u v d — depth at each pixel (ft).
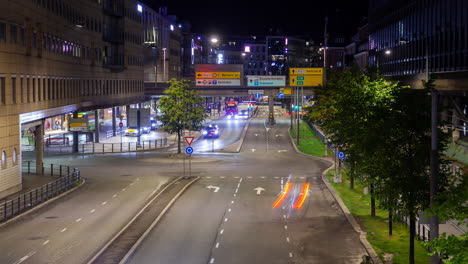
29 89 158.10
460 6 216.95
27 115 154.51
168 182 160.56
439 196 55.21
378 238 95.96
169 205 126.11
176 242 94.17
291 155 236.43
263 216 116.16
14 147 140.67
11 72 140.56
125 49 322.34
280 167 196.85
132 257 84.64
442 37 238.68
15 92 143.54
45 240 93.61
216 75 355.97
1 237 95.76
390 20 329.72
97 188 149.69
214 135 308.19
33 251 86.48
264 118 465.06
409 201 78.33
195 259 83.82
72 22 221.66
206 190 148.15
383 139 81.10
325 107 182.91
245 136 317.63
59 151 244.01
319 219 113.50
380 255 84.69
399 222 108.58
